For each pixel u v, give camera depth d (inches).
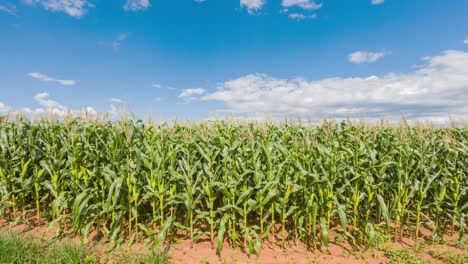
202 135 293.9
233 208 259.0
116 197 244.7
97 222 281.4
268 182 252.4
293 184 261.3
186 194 251.3
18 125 325.7
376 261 243.9
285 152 273.0
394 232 299.9
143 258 230.7
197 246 259.9
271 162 276.1
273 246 261.1
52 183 313.7
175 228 280.2
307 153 278.8
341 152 282.7
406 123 309.1
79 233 276.2
